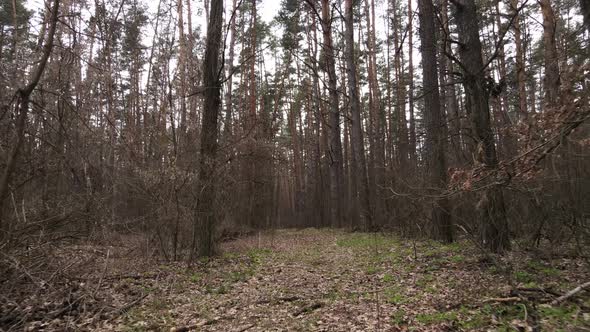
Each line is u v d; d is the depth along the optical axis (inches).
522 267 275.7
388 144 1022.4
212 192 433.1
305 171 1550.2
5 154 276.7
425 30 452.8
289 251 511.5
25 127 287.6
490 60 297.7
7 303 225.0
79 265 273.3
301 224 1302.9
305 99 1269.7
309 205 1451.8
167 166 418.3
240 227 673.6
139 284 312.2
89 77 405.7
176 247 421.1
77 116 328.8
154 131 462.0
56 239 268.5
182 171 412.5
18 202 280.2
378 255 420.2
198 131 470.9
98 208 320.5
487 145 303.1
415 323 200.5
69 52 330.0
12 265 225.5
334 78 894.4
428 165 438.3
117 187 391.5
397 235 565.3
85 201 307.7
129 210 414.9
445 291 252.8
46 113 318.7
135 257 385.4
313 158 1539.1
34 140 305.1
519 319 186.4
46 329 211.6
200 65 609.3
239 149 517.0
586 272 252.8
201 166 424.2
